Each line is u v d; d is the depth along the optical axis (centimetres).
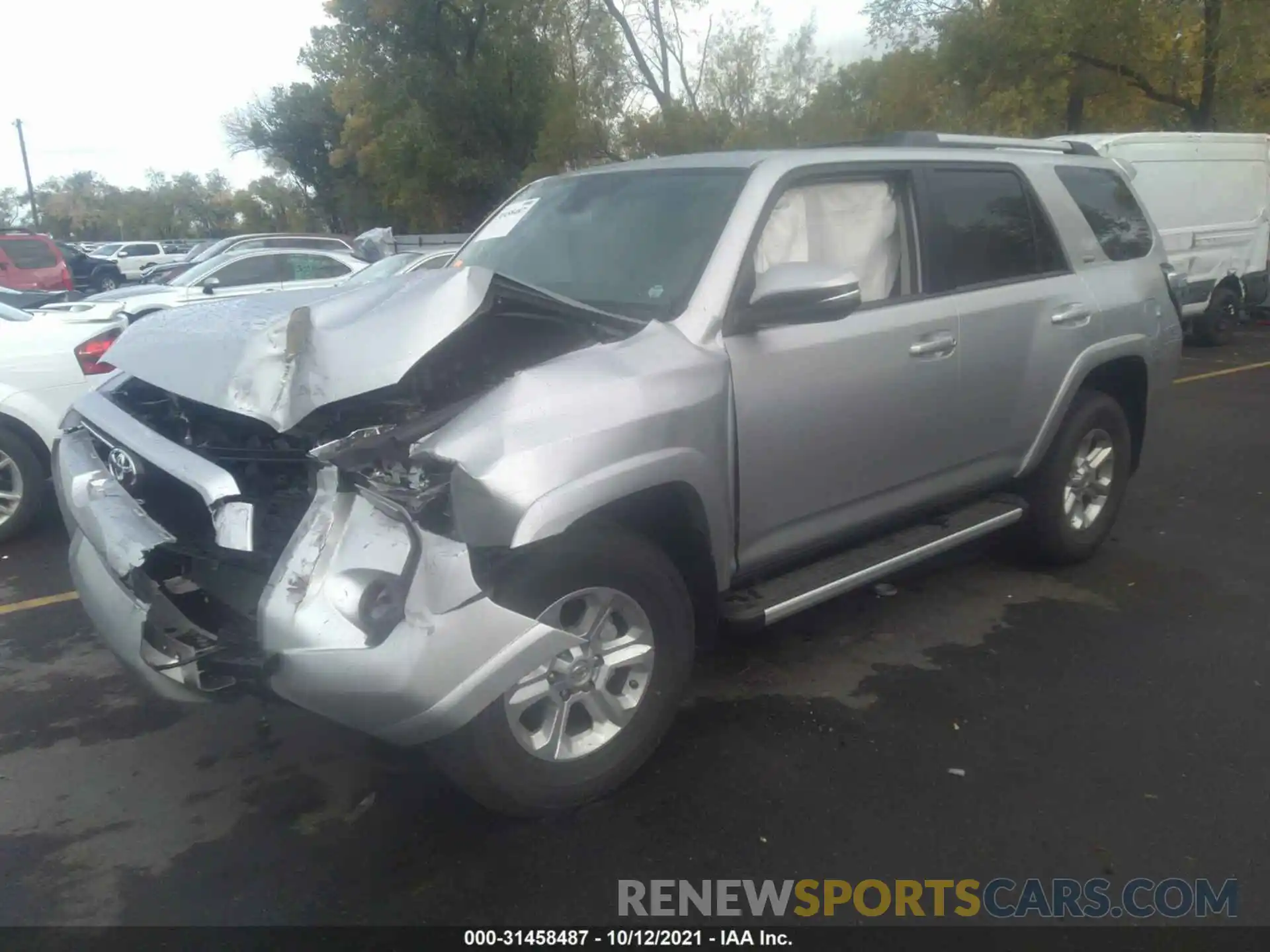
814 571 414
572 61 2741
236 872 315
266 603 288
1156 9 1742
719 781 358
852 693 420
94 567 343
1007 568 558
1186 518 647
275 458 318
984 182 479
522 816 332
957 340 443
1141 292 545
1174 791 352
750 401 364
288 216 5366
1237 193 1382
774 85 2477
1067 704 411
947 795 350
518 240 444
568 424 306
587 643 329
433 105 2791
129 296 1336
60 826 340
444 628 283
